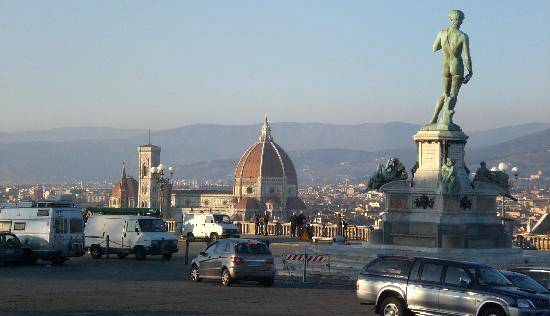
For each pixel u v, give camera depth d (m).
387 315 28.70
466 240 47.53
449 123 49.62
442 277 27.81
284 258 45.53
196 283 42.03
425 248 47.47
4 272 47.38
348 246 52.47
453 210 47.97
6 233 51.41
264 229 90.75
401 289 28.45
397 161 50.97
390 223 50.09
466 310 26.89
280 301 34.97
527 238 65.31
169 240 58.31
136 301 34.25
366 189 50.75
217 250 41.53
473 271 27.47
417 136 49.91
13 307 31.72
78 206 58.72
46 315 29.69
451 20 50.22
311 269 47.06
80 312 30.62
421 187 49.16
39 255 52.19
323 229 81.94
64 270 49.41
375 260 29.73
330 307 33.09
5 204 56.03
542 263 46.81
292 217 85.88
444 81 50.06
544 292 28.00
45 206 53.94
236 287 40.28
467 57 49.69
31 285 40.03
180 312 31.03
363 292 29.48
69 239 52.97
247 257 40.34
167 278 44.66
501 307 26.27
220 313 30.92
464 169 49.75
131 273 47.69
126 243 58.94
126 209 72.69
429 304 27.75
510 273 28.73
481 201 49.00
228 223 83.81
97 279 43.56
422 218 48.62
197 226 84.50
